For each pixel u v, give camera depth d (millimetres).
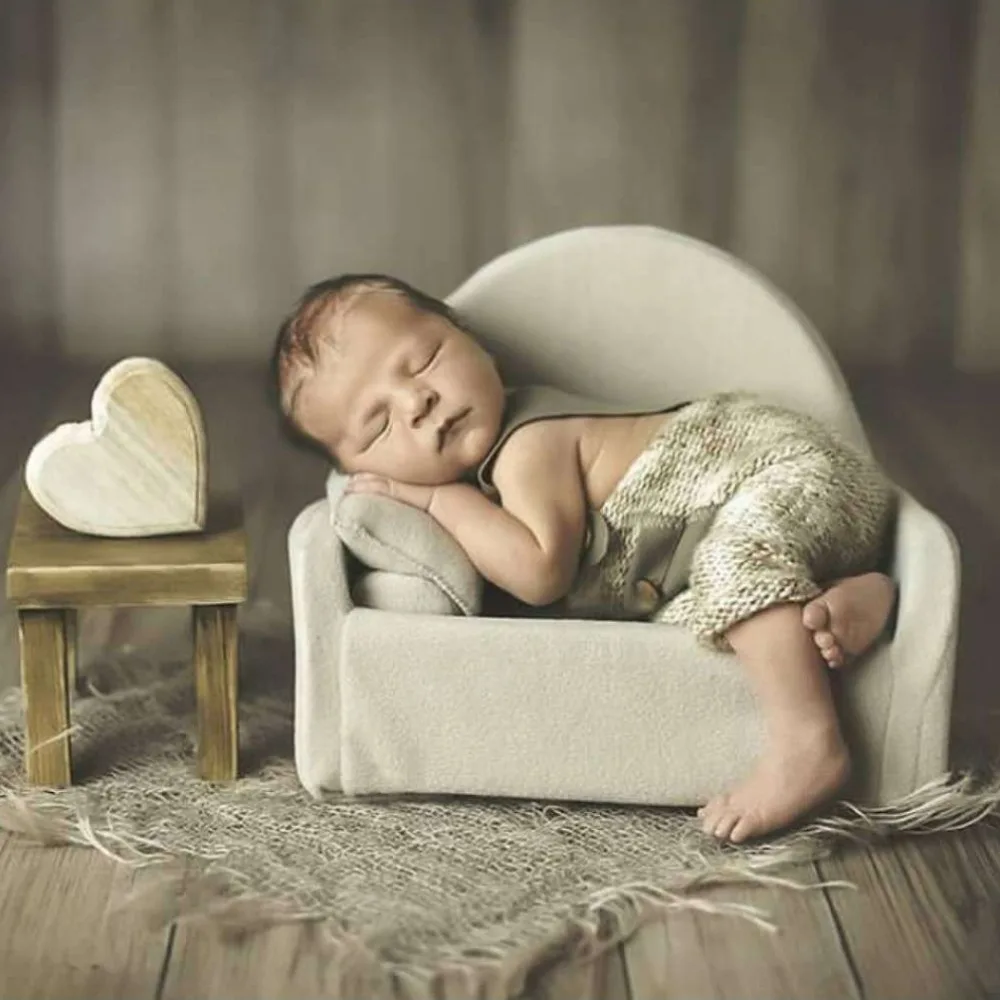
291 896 1498
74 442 1693
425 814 1641
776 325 1857
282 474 2893
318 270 3678
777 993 1384
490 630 1587
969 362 3686
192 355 3686
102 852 1584
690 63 3609
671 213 3664
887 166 3635
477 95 3619
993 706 1926
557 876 1532
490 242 3672
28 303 3662
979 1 3576
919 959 1434
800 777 1562
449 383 1693
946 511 2717
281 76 3609
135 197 3641
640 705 1592
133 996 1371
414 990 1379
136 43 3590
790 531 1606
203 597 1660
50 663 1672
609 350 1869
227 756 1710
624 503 1698
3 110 3598
